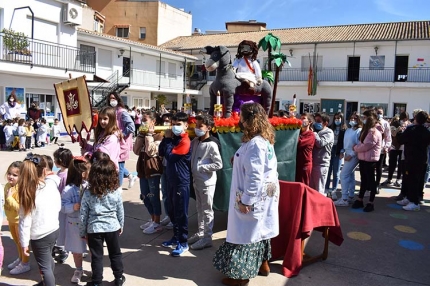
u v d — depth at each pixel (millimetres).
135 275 4086
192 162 4699
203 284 3924
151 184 5250
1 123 14773
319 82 27203
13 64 16266
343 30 29031
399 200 7500
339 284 3965
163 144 4707
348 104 27078
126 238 5172
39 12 18141
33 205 3438
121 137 4910
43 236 3500
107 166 3650
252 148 3555
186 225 4668
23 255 4051
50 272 3574
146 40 35125
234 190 3721
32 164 3502
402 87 25094
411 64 25219
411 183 6887
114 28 35500
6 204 3986
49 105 19344
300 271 4242
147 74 27156
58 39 19359
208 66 5422
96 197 3619
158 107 28781
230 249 3783
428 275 4234
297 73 28484
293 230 4129
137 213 6309
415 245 5133
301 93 28375
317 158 6656
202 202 4762
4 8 16578
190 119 4941
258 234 3668
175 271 4199
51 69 18125
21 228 3438
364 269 4348
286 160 5629
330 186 8859
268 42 5969
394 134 9008
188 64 31562
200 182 4688
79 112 5023
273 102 6156
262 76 6391
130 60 25469
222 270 3814
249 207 3572
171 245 4852
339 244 4605
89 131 4965
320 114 6664
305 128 6043
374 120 6574
